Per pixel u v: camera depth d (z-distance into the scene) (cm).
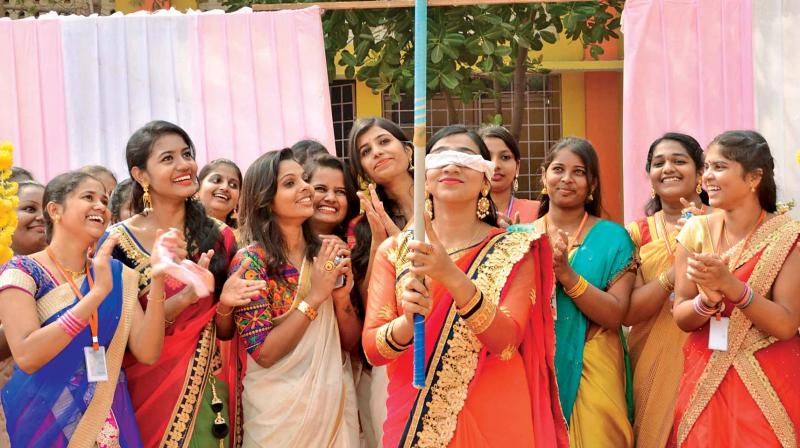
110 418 382
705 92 586
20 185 487
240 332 423
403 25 776
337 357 434
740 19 585
